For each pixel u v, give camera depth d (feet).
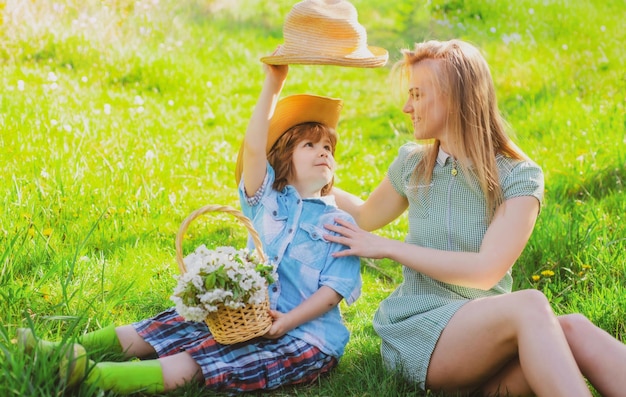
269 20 33.32
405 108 9.95
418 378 9.39
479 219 9.61
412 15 34.68
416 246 9.52
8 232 13.26
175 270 13.32
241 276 8.64
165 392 8.96
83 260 12.87
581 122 22.30
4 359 8.62
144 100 24.06
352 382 9.78
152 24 29.60
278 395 9.43
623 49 28.94
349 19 9.84
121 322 11.25
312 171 10.30
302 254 9.84
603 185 17.90
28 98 20.53
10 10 25.73
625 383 8.32
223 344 9.14
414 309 9.61
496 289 9.77
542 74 27.25
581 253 14.06
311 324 9.67
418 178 10.03
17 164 16.66
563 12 31.94
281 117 10.50
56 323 10.51
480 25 31.68
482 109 9.52
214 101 25.59
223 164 20.35
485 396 9.27
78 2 28.09
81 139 18.25
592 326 8.66
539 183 9.47
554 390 7.98
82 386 8.43
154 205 16.49
